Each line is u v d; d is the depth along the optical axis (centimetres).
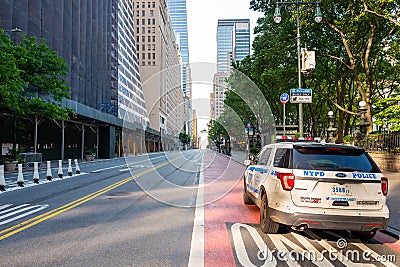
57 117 2498
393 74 3045
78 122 4141
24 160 2592
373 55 2447
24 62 2173
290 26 2283
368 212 541
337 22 2033
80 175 1927
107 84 5138
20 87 1986
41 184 1481
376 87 3058
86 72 4281
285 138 1731
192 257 508
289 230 666
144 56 8044
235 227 687
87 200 1027
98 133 4778
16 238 610
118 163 3372
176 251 538
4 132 3416
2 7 2589
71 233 644
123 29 6388
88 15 4378
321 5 1945
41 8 3162
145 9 8150
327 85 3105
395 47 2302
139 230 667
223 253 529
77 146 4978
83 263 483
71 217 784
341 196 544
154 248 552
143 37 8044
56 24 3391
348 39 2186
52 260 495
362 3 1803
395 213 811
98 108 4675
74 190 1262
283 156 609
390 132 1888
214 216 791
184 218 775
